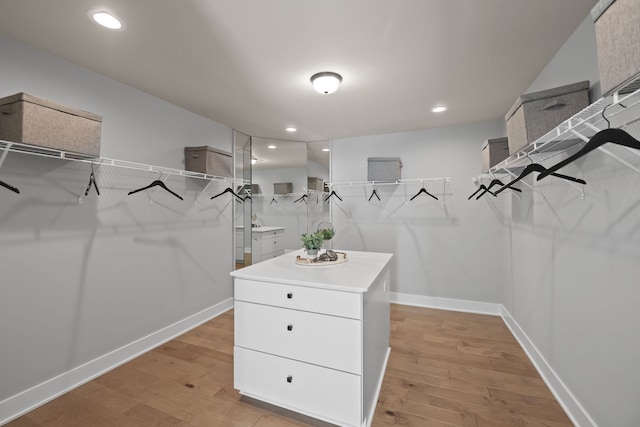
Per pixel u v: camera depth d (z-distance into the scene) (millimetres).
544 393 1818
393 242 3668
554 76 1831
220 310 3238
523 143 1585
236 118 3094
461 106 2729
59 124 1538
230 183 3426
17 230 1648
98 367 2043
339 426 1521
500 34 1608
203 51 1774
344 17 1458
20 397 1650
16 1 1325
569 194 1657
